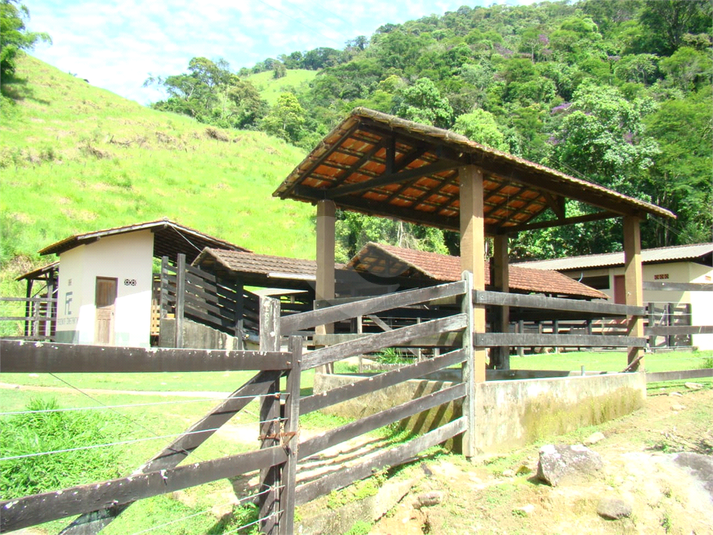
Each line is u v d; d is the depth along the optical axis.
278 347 3.53
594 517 4.32
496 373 8.70
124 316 18.28
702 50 56.62
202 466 2.98
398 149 7.26
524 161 6.20
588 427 6.86
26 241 27.98
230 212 42.78
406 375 4.70
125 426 5.99
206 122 78.94
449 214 9.38
